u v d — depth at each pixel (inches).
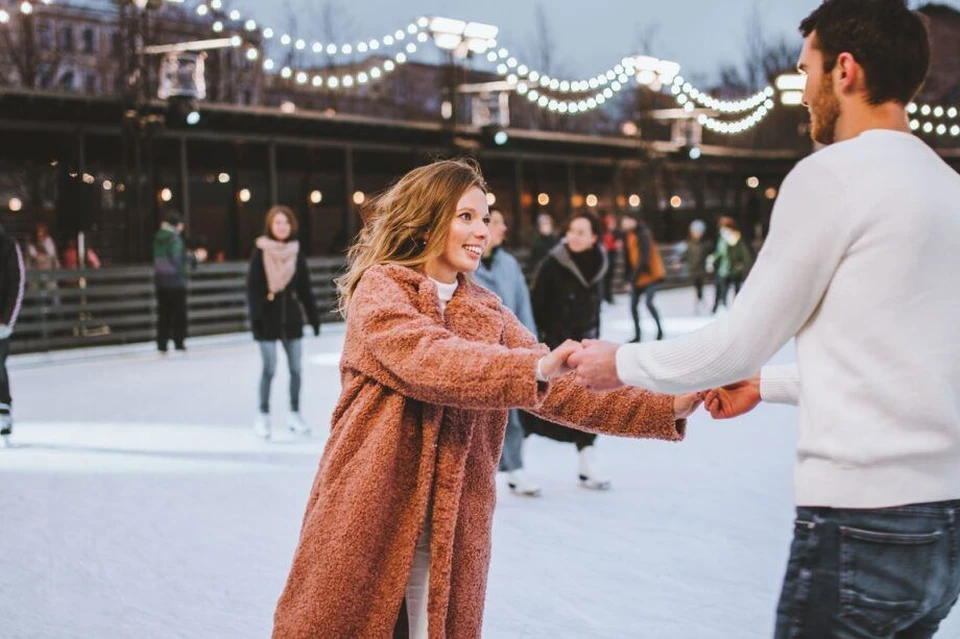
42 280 565.3
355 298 98.3
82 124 698.8
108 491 245.0
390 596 93.3
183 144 775.7
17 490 246.4
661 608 165.0
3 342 297.3
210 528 213.0
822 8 81.4
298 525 215.2
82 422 341.7
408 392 93.5
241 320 679.7
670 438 100.0
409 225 100.7
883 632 74.0
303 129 838.5
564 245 247.4
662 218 1305.4
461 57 786.8
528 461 281.1
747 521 215.3
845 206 74.2
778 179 1393.9
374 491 92.4
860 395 73.3
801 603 75.9
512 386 87.7
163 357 542.6
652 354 81.3
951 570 73.7
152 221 708.0
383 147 906.1
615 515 221.1
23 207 733.9
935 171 76.4
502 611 164.1
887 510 72.2
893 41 77.9
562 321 246.4
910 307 73.1
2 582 180.1
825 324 75.6
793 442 302.4
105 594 173.5
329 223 959.0
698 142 1187.3
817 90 81.8
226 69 1230.9
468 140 917.8
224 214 886.4
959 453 73.2
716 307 732.0
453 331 100.5
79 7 1218.6
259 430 312.0
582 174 1212.5
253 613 164.4
